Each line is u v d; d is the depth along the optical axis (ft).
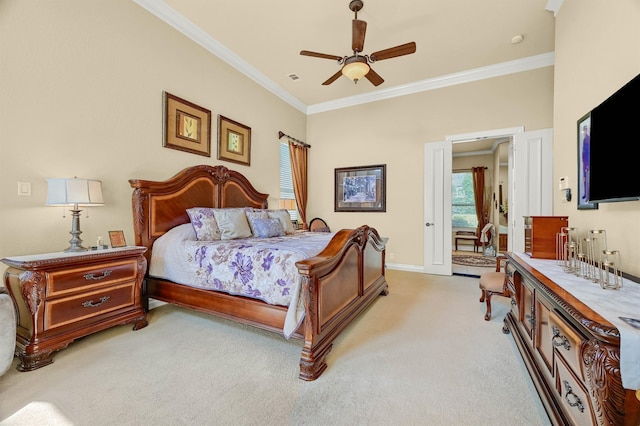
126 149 9.22
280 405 4.94
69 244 7.84
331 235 12.08
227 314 7.55
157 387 5.41
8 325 5.07
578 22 7.47
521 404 4.96
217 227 10.19
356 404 4.97
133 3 9.37
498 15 10.16
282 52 12.85
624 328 2.93
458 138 14.87
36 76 7.22
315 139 19.10
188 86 11.27
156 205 9.61
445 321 8.73
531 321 5.62
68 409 4.80
